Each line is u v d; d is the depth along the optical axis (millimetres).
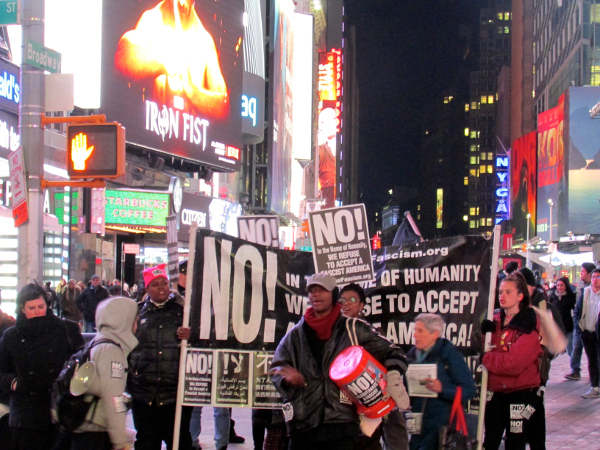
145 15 31766
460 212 174750
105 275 30234
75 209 25844
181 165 37094
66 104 8703
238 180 52594
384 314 6660
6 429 6117
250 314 6332
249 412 11242
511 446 6129
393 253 6742
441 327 5551
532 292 7988
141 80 31406
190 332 6160
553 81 99438
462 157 174125
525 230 99188
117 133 8672
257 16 50688
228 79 39375
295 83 76688
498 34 166500
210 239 6285
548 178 89312
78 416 4867
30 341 5512
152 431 6438
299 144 76250
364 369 4582
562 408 10891
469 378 5438
